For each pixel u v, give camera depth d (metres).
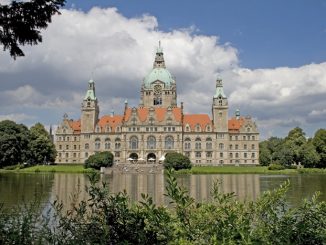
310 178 114.81
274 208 12.36
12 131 156.75
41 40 12.60
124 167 166.62
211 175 136.62
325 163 177.25
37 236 11.27
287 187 12.77
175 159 160.38
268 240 10.22
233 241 9.48
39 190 69.62
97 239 10.58
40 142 181.00
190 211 11.00
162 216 10.37
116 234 10.59
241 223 10.27
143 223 10.51
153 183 96.94
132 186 86.50
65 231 11.34
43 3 12.02
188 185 86.81
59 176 121.00
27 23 12.08
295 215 11.94
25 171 148.62
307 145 179.88
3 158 153.25
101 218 11.11
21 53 12.55
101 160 163.38
